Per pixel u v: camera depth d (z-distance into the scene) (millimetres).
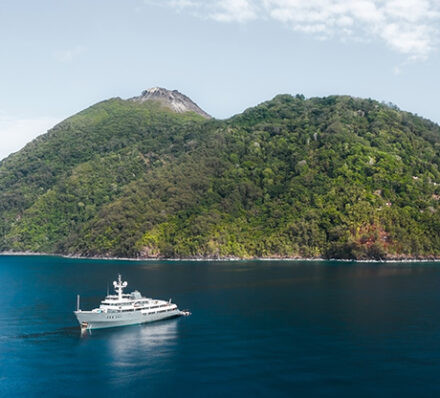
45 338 91375
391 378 68562
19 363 76438
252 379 68312
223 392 64188
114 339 90000
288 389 64875
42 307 123188
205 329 96562
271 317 106812
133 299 111125
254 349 82062
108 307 102375
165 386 66438
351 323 100375
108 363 75938
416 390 64625
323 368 72500
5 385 67625
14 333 95188
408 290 146250
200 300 129875
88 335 93500
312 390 64625
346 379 68188
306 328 96375
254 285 160125
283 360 76125
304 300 128625
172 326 99625
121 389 65750
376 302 124750
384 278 177750
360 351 80562
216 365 74188
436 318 104688
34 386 67250
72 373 71812
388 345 83938
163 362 76000
